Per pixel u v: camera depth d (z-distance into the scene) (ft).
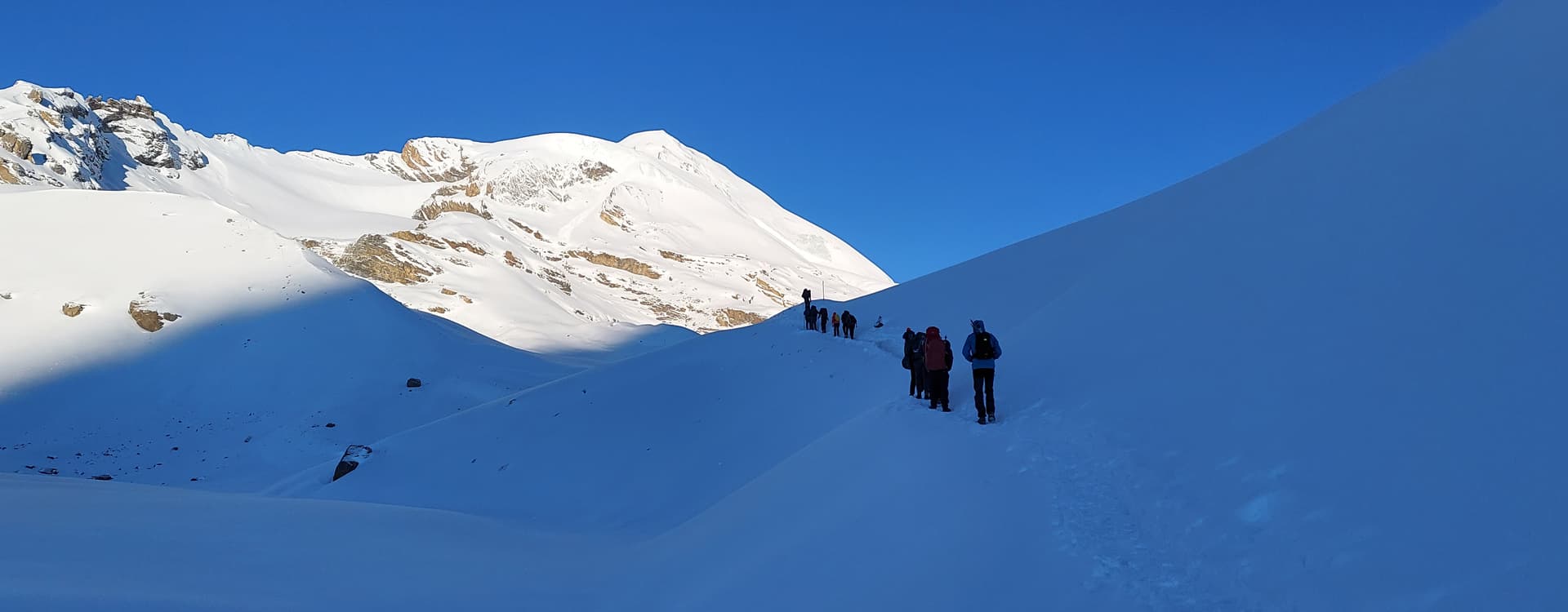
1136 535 18.20
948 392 37.88
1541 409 14.03
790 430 66.59
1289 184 37.22
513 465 78.54
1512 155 22.97
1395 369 18.25
